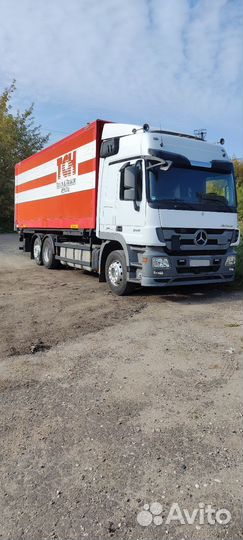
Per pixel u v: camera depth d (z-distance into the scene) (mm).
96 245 10141
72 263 11359
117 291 8852
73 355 5348
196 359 5156
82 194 10203
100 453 3223
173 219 7816
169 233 7793
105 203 9078
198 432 3502
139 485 2861
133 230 8086
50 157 12453
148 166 7766
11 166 31266
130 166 8141
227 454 3191
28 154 32250
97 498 2744
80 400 4094
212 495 2762
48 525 2527
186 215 7957
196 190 8227
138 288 9617
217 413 3818
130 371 4809
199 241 8117
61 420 3715
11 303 8211
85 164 10016
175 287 9852
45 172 12914
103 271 9578
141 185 7871
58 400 4102
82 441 3385
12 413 3855
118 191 8578
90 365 5000
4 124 31672
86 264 10469
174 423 3648
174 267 7859
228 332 6234
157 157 7758
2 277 11609
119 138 8680
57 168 11867
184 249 7957
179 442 3357
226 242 8523
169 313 7387
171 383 4469
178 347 5594
